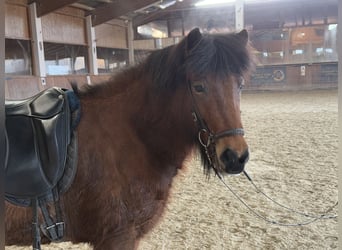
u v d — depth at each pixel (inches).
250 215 99.7
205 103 46.3
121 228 49.2
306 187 121.3
